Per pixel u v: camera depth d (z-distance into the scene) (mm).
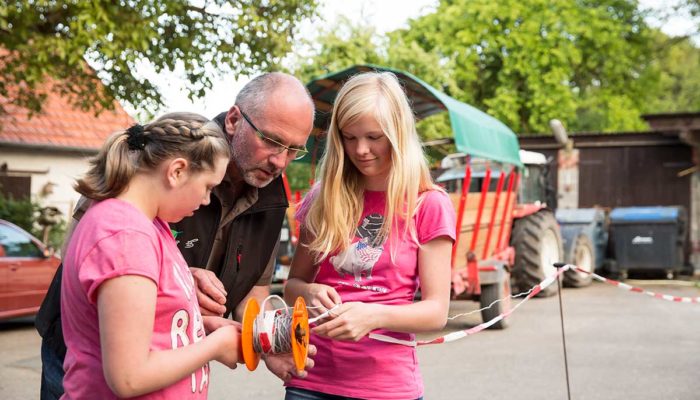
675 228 16047
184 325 1953
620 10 29547
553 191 13930
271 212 2891
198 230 2730
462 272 8320
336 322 2250
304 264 2693
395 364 2506
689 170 18922
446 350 7883
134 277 1766
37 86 12812
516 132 28266
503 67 28266
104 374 1774
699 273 18156
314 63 17719
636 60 30172
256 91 2590
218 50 10867
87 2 9016
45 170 17375
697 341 8484
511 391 6090
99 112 11867
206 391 2105
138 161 1906
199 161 1919
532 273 11195
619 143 19531
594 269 15641
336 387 2510
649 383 6379
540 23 27688
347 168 2578
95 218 1847
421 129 18344
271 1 10703
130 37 9641
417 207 2486
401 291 2514
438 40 27766
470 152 8328
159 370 1800
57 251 13562
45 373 2301
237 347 2066
